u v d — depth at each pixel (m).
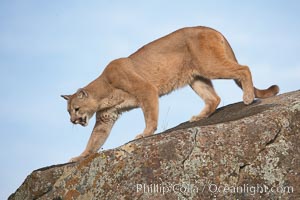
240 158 12.01
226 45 17.39
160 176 11.85
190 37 17.31
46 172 13.30
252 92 16.20
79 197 12.25
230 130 12.34
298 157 12.13
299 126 12.60
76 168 12.65
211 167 11.91
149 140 12.38
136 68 17.73
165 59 17.62
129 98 17.91
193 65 17.44
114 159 12.30
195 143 12.15
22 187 13.59
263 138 12.23
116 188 11.95
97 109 18.25
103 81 18.09
